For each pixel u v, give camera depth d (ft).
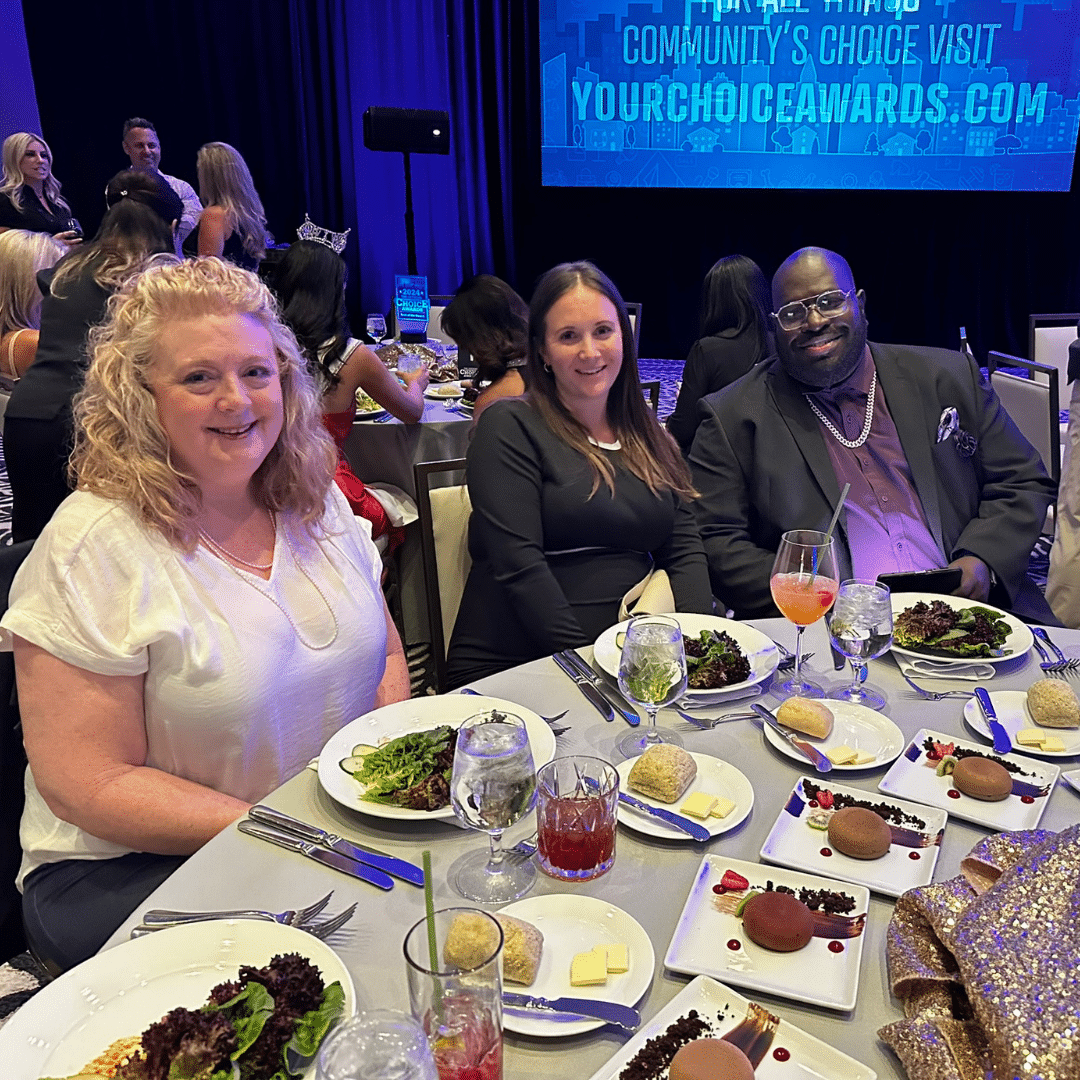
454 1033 2.31
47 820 4.31
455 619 7.44
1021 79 22.48
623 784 3.85
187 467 4.31
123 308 4.26
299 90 23.47
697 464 7.70
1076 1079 2.21
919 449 7.36
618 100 23.67
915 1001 2.71
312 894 3.27
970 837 3.58
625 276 26.12
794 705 4.26
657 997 2.85
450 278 25.52
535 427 6.72
